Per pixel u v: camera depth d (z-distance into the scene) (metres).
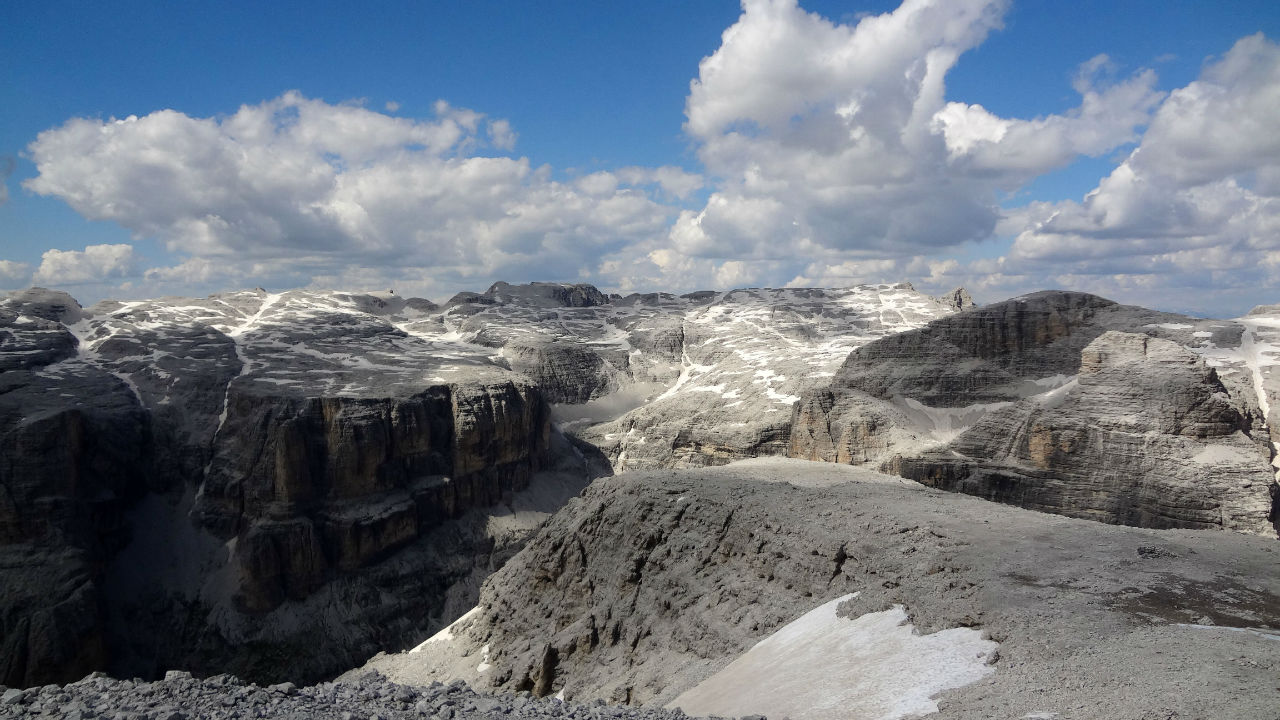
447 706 27.20
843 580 45.34
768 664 38.88
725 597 53.44
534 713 27.50
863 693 29.06
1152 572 35.38
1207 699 21.06
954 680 27.83
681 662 50.50
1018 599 32.69
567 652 63.62
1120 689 23.20
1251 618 29.78
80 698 26.17
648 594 62.00
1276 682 21.75
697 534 62.88
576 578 72.88
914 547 42.94
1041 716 22.58
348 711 25.94
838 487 66.81
